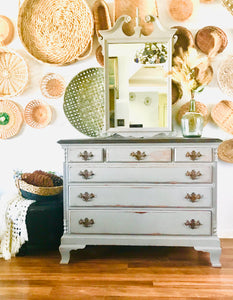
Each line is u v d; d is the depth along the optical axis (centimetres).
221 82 233
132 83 225
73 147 190
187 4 232
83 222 191
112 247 229
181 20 234
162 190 187
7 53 250
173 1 233
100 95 243
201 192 186
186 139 183
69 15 240
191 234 187
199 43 232
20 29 242
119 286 167
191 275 179
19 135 253
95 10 235
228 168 239
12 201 214
